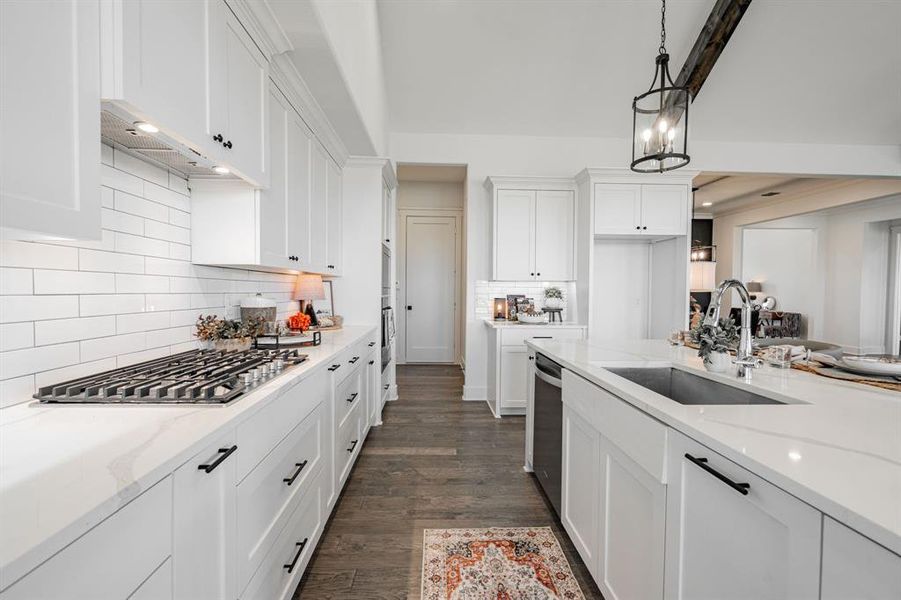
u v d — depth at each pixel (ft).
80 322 4.05
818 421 3.24
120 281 4.58
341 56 6.99
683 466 3.31
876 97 13.25
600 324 15.47
